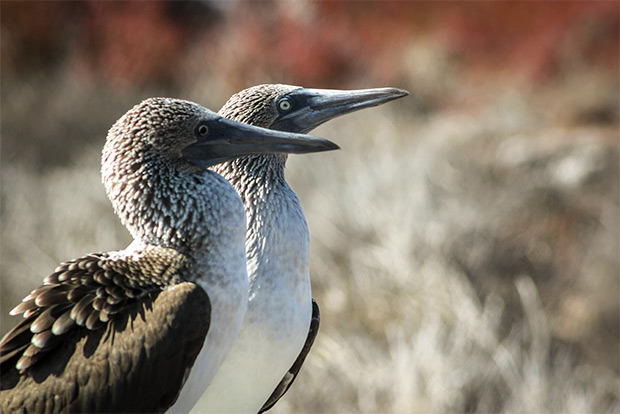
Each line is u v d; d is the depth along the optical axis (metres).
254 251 5.96
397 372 10.12
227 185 5.32
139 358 4.81
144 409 4.86
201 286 5.10
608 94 19.53
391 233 12.58
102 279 5.02
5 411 4.77
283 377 6.31
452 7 22.52
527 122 18.02
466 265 12.62
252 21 21.42
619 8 21.84
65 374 4.80
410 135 17.70
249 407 5.96
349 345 10.78
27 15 22.34
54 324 4.87
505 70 21.64
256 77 20.20
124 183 5.29
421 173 14.29
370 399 9.99
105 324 4.93
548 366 11.38
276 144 5.45
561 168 15.40
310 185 14.79
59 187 15.41
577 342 12.20
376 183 14.04
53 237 13.37
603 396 11.35
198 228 5.18
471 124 17.91
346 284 11.91
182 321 4.88
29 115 19.17
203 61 21.67
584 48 21.72
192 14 22.77
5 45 21.83
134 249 5.33
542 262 13.24
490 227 13.38
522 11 22.33
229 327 5.19
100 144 18.45
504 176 15.45
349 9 21.95
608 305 12.50
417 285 11.66
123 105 20.45
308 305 6.04
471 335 10.79
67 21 22.66
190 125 5.32
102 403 4.78
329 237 12.92
